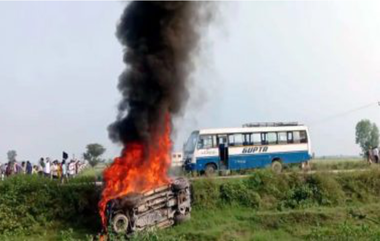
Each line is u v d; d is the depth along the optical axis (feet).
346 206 98.68
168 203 84.38
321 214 88.84
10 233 81.61
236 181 100.42
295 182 102.63
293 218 87.61
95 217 85.30
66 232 79.82
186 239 78.74
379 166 113.60
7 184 86.99
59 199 86.69
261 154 127.03
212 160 122.72
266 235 82.07
